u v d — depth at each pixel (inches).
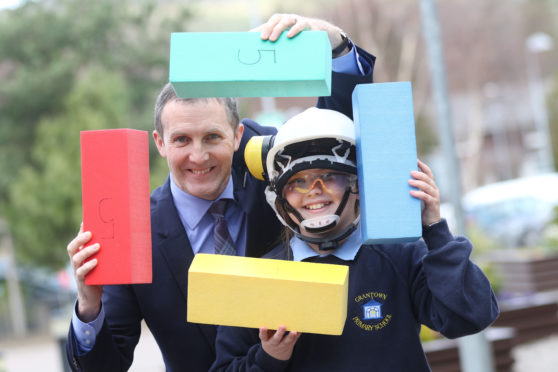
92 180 87.5
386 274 95.0
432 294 89.2
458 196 246.5
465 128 1421.0
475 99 1160.2
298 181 93.2
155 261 111.0
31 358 556.1
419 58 978.1
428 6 251.4
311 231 92.7
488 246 522.6
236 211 117.4
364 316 93.0
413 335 93.3
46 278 900.0
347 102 107.7
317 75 82.2
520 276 474.0
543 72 1419.8
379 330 92.8
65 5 919.7
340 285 82.7
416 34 935.7
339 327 82.8
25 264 832.9
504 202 730.8
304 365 92.3
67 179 716.0
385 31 932.0
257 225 114.0
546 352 318.0
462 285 86.2
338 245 96.1
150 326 111.8
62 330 308.2
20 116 846.5
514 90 1497.3
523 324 335.3
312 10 894.4
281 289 83.5
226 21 1375.5
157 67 929.5
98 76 793.6
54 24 882.8
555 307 340.2
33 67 861.8
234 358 96.0
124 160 87.4
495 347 271.7
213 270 84.6
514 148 1694.1
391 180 84.4
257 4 897.5
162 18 957.8
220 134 106.3
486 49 1240.8
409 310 94.2
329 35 105.1
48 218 716.7
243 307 84.2
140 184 89.0
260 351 87.7
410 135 85.0
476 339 234.8
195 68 82.9
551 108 1360.7
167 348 112.0
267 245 114.0
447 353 261.0
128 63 910.4
